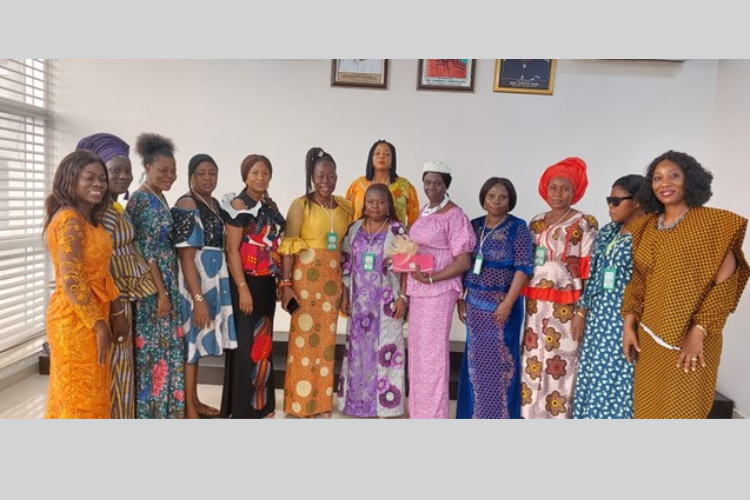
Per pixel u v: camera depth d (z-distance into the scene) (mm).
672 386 2311
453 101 4219
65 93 4223
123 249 2535
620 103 4191
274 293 3090
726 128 3881
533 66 4168
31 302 4180
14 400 3400
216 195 4309
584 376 2672
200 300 2834
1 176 3822
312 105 4242
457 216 2885
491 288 2846
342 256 3170
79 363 2289
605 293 2592
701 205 2281
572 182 2768
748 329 3410
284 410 3186
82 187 2203
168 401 2812
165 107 4246
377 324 3125
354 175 4281
